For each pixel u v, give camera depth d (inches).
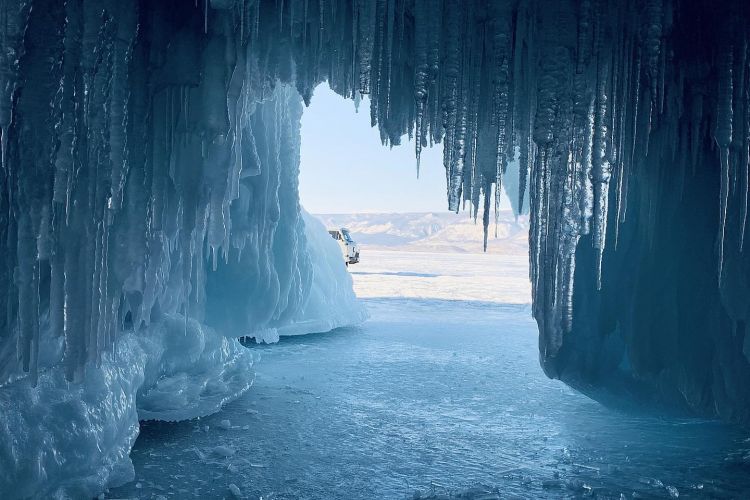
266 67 192.5
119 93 164.4
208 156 198.4
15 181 145.6
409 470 185.3
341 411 252.1
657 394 245.3
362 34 173.8
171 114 189.8
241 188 280.4
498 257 2615.7
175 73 184.2
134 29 166.7
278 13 187.5
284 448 203.0
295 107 327.9
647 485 175.9
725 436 225.0
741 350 220.2
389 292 810.8
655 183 225.8
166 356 251.1
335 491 167.2
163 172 191.8
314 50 188.5
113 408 181.3
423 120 193.8
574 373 255.8
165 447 200.4
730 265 215.8
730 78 186.2
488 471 185.9
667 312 234.1
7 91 135.3
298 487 169.6
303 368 343.0
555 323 200.8
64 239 154.3
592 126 185.3
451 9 178.4
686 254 230.1
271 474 179.0
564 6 179.6
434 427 232.1
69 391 167.5
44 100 144.6
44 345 168.7
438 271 1328.7
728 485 177.0
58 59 146.9
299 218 371.6
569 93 183.3
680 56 197.9
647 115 193.3
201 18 184.4
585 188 187.3
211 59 185.2
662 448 210.5
